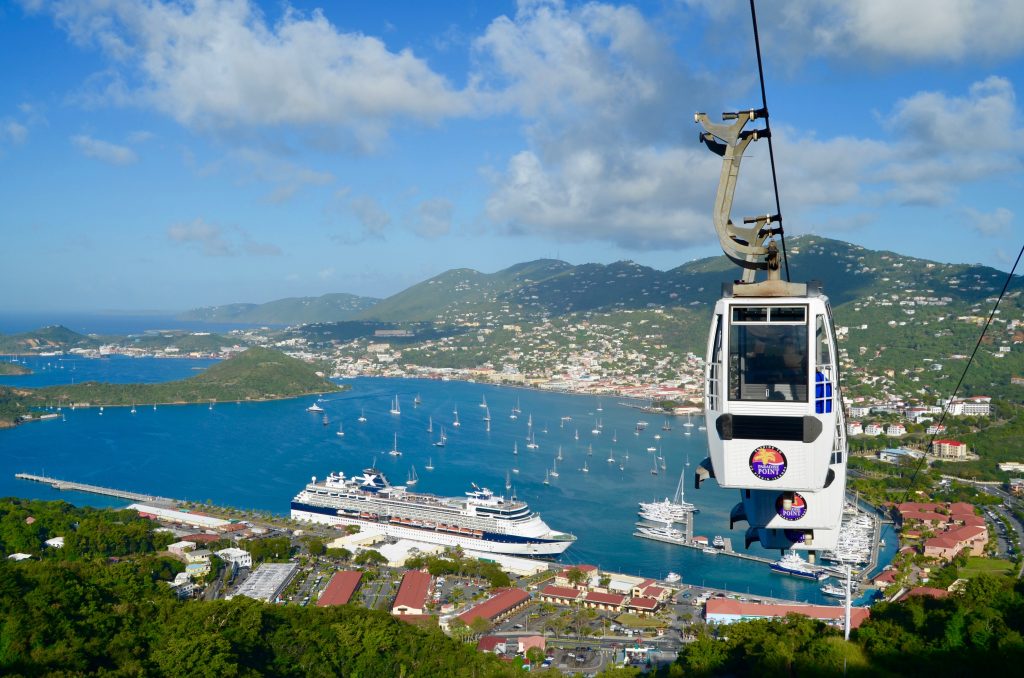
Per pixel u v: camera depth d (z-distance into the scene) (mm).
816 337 41375
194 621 139125
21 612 121812
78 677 106500
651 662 161625
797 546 51938
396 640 147125
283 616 151875
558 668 159625
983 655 111438
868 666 113938
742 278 45562
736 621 178875
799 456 41562
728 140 44438
